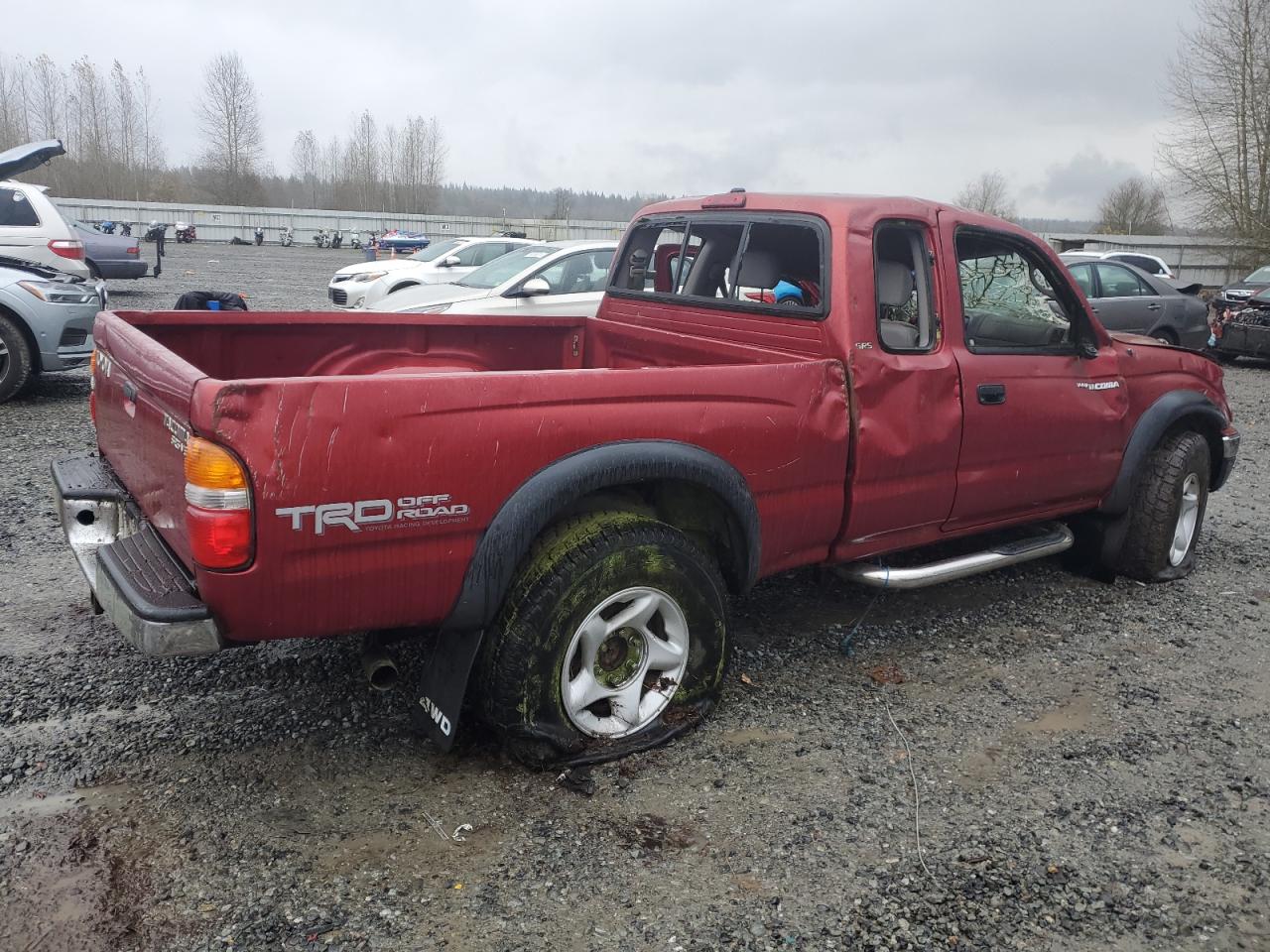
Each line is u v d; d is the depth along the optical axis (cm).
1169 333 1306
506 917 243
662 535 309
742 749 328
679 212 453
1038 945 240
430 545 268
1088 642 433
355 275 1678
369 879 255
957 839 282
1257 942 245
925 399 374
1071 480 445
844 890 258
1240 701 379
